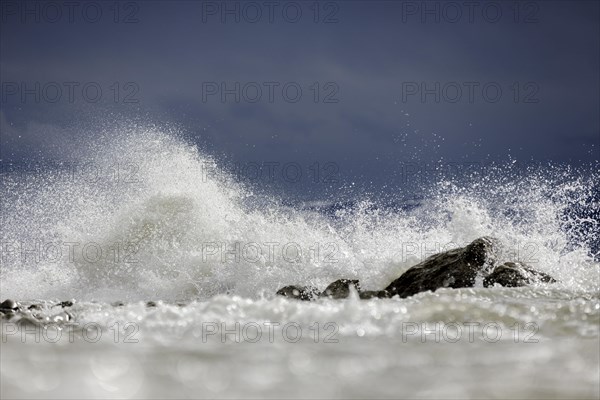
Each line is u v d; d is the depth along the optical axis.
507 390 12.41
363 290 41.19
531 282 37.25
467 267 39.25
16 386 12.09
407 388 12.47
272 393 11.97
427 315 22.91
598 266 45.03
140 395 11.62
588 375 13.68
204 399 11.50
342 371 13.94
